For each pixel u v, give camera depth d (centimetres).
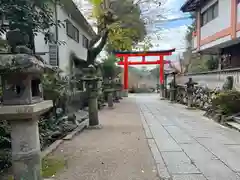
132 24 748
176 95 1377
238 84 686
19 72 184
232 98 621
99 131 527
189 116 764
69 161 327
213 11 1054
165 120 680
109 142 427
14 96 191
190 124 610
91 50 793
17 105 188
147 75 2864
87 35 1213
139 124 613
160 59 1791
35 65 186
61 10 746
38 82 215
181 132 508
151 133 498
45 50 643
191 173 279
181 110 944
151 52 1753
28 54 192
